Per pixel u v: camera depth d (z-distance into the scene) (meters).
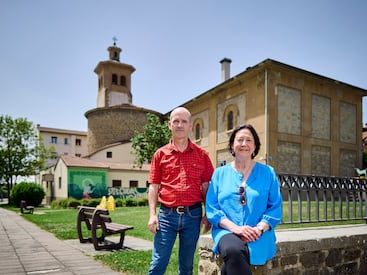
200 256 3.97
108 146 39.44
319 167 24.75
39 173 45.94
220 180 3.27
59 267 5.75
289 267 3.75
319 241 4.01
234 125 25.94
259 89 23.28
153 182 3.36
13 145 42.53
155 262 3.27
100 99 50.88
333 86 26.39
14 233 10.55
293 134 23.44
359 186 5.78
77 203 26.20
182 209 3.23
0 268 5.71
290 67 23.02
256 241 2.93
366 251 4.53
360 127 28.08
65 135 64.25
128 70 51.34
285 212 7.24
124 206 26.03
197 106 31.88
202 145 30.56
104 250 7.21
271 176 3.22
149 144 26.84
